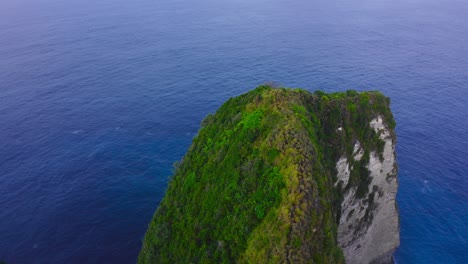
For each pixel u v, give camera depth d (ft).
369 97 153.28
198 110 326.24
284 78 377.50
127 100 345.51
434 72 398.21
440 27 589.73
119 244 193.77
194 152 154.40
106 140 286.05
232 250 108.68
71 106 334.44
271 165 113.19
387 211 169.37
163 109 329.52
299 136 115.65
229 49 479.00
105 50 488.85
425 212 216.13
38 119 312.09
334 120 144.05
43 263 181.27
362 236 163.22
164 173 250.78
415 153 265.54
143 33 574.97
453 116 311.68
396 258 189.78
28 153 266.98
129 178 245.04
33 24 649.20
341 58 435.53
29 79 389.60
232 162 125.70
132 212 216.13
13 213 211.61
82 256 185.98
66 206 218.59
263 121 127.34
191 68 416.67
